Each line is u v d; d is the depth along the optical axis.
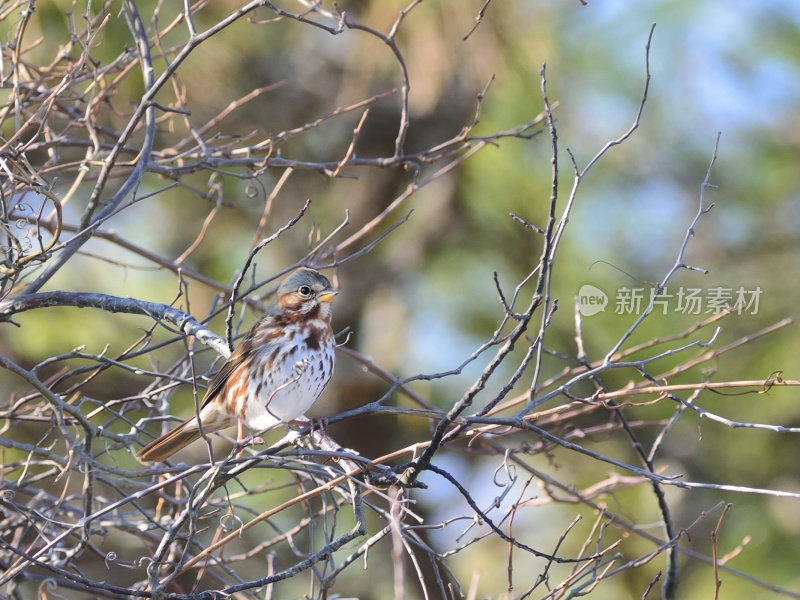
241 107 14.41
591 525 14.05
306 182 15.46
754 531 13.75
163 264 9.86
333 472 7.48
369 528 14.67
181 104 9.66
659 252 13.22
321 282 9.68
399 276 15.04
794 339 12.62
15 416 8.41
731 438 13.77
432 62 12.28
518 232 14.15
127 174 10.42
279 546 14.61
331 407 15.26
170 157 9.59
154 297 14.59
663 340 8.87
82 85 11.82
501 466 7.18
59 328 14.08
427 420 15.18
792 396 12.69
